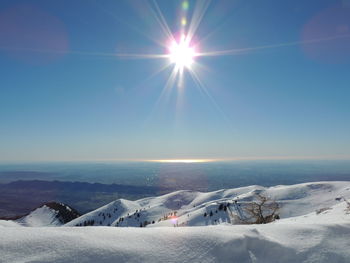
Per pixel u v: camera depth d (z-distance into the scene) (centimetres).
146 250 419
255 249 459
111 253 395
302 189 15350
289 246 477
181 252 425
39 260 356
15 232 439
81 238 434
